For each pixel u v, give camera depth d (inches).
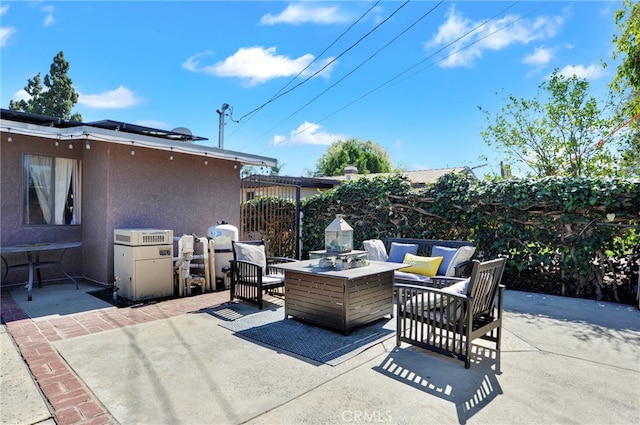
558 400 101.3
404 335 141.2
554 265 230.8
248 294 205.3
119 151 245.1
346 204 331.3
